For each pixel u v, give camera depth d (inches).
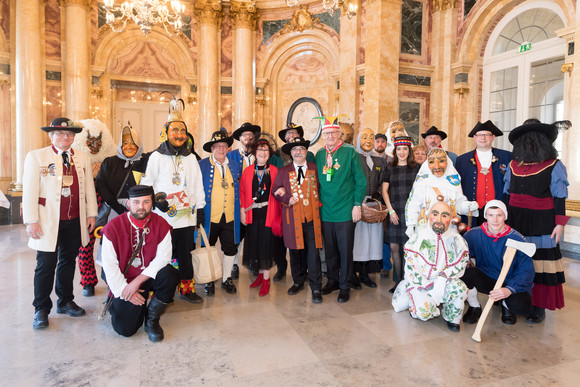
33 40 350.9
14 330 131.6
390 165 173.2
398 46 347.3
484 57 344.8
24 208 129.0
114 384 100.0
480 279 140.6
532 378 104.0
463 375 105.5
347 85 381.1
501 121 332.2
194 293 161.3
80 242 145.9
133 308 123.4
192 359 113.2
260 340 125.6
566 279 196.7
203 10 426.6
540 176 141.1
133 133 157.1
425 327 137.4
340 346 121.9
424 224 144.6
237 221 171.8
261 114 460.1
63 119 136.6
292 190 159.8
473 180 162.9
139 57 432.1
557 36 278.4
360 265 181.2
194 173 157.3
